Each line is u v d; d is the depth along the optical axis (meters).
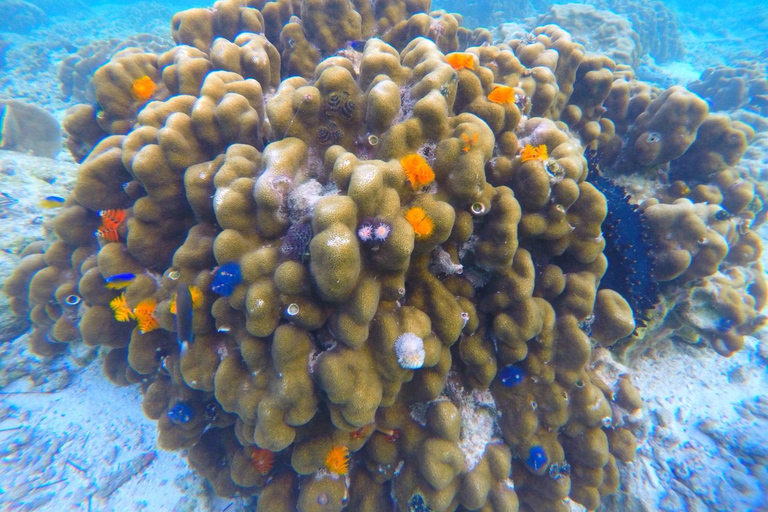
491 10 1.33
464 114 0.21
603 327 0.25
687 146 0.32
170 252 0.25
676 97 0.32
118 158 0.25
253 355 0.20
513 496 0.23
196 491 0.29
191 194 0.22
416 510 0.22
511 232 0.20
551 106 0.30
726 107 0.88
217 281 0.19
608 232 0.25
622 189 0.27
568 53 0.32
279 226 0.20
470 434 0.23
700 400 0.32
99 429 0.31
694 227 0.28
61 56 1.24
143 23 1.86
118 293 0.25
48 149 0.69
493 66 0.29
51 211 0.43
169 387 0.25
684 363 0.34
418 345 0.19
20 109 0.66
